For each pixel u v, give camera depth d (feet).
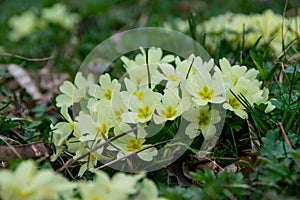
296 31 2.99
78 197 1.92
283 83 2.63
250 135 2.29
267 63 2.77
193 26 3.19
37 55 3.58
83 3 4.69
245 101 2.26
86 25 4.44
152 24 3.76
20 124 2.52
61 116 2.48
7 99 2.86
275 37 3.02
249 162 2.17
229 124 2.29
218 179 2.00
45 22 3.98
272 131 2.16
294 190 2.03
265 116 2.29
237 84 2.26
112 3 4.81
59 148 2.26
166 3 4.80
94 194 1.80
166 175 2.20
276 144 2.11
